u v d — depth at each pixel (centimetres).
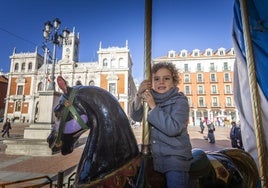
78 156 775
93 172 123
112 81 4238
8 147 813
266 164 202
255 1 246
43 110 906
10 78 4762
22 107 4581
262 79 239
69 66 4519
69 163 663
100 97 136
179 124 125
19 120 4488
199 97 4809
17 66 4838
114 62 4400
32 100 4544
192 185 142
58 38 1138
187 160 132
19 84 4697
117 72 4266
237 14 274
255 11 247
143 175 127
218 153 210
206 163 157
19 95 4622
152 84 150
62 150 141
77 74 4431
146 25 150
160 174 136
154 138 137
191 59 4956
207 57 4897
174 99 137
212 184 165
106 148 128
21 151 802
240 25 267
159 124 125
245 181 210
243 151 229
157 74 149
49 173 545
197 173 148
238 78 284
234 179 184
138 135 1332
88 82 4369
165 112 129
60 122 137
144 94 135
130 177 124
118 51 4394
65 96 140
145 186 125
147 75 145
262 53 242
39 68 4875
